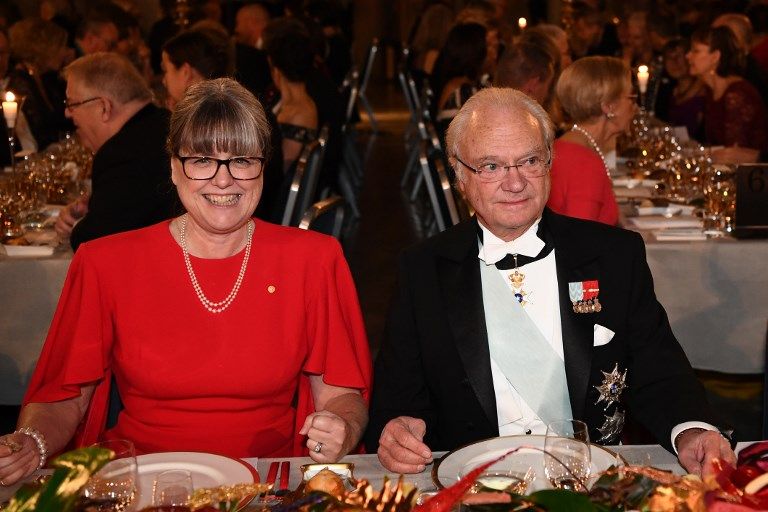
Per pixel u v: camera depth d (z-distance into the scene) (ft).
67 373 7.32
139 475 5.99
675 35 25.13
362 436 7.33
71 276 7.47
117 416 8.82
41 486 4.16
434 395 7.56
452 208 12.04
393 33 60.75
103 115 11.94
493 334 7.22
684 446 6.31
